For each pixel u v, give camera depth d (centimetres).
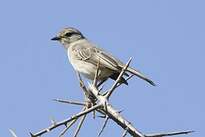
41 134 609
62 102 759
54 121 627
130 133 625
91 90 845
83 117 664
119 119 656
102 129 639
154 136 602
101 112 696
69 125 641
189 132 596
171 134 597
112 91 696
